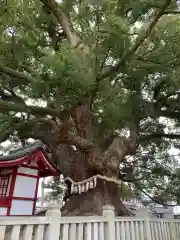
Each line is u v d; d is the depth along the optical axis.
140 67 6.67
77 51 5.61
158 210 18.22
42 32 8.20
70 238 4.25
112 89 6.48
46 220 3.88
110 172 7.50
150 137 10.76
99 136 8.61
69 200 7.46
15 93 8.15
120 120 7.56
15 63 6.68
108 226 5.10
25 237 3.52
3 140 8.39
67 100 5.70
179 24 6.17
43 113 6.74
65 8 7.64
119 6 6.04
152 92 8.98
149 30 5.98
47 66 4.90
